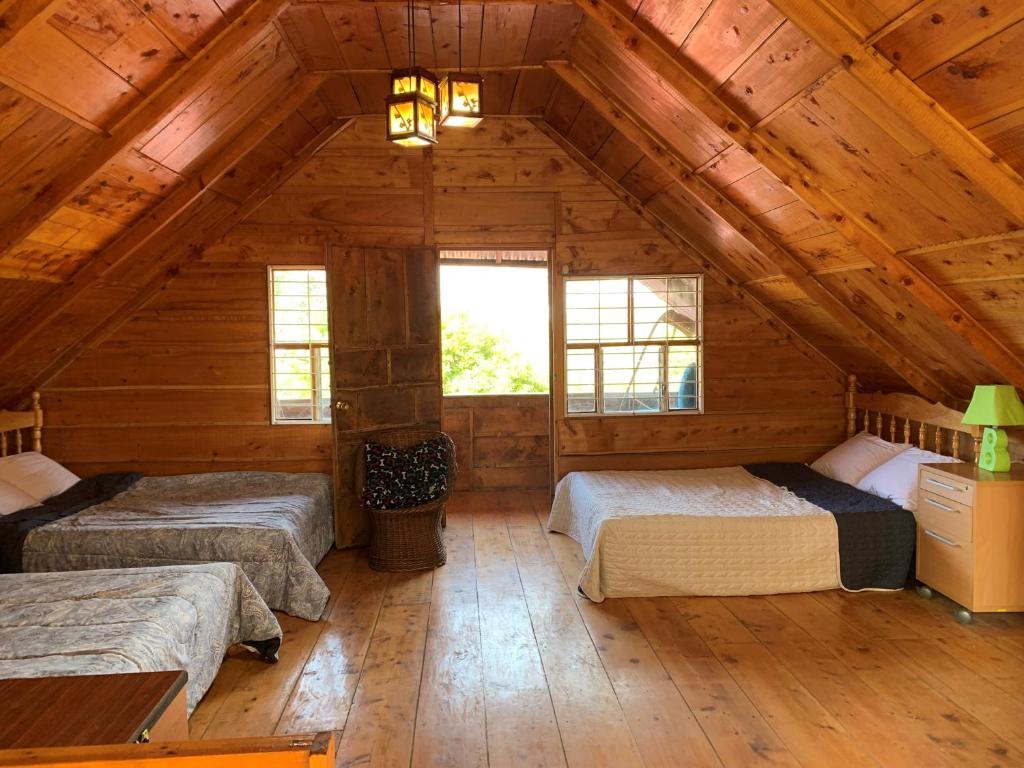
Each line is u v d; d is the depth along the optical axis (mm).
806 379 5746
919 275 3439
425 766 2539
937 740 2668
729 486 4953
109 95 2875
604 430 5711
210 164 4078
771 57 2738
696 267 5629
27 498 4512
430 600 4094
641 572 4102
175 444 5422
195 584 3020
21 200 3127
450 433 6535
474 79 3365
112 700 1502
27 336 4238
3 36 2209
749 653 3404
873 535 4164
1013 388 3814
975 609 3664
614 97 4141
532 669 3264
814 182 3318
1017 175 2420
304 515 4453
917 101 2385
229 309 5375
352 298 4949
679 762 2553
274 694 3062
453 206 5434
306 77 4180
